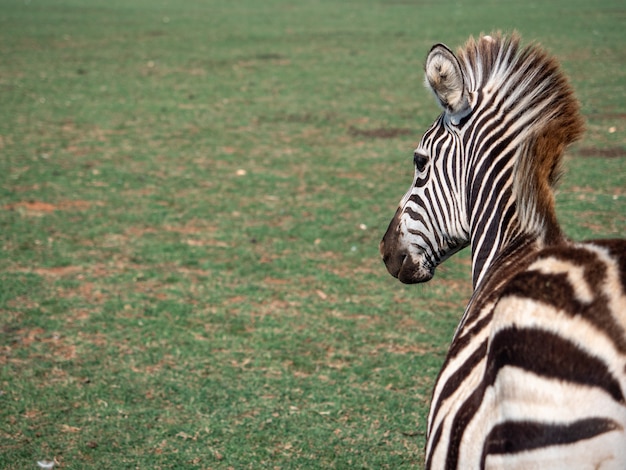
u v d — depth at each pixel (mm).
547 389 1789
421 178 3045
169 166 10727
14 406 4762
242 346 5609
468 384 2117
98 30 26453
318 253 7539
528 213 2391
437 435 2207
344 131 12859
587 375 1758
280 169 10609
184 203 9078
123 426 4555
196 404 4809
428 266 3145
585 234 7668
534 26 25188
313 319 6070
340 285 6754
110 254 7449
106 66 19469
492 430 1897
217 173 10383
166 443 4387
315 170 10555
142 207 8914
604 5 32969
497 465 1859
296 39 24750
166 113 14297
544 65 2678
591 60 18578
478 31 24688
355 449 4316
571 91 2604
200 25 28609
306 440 4410
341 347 5594
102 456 4254
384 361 5371
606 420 1709
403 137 12383
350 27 27688
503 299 1963
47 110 14422
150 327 5895
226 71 18938
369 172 10430
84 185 9742
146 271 7043
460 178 2863
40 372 5184
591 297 1823
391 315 6156
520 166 2447
